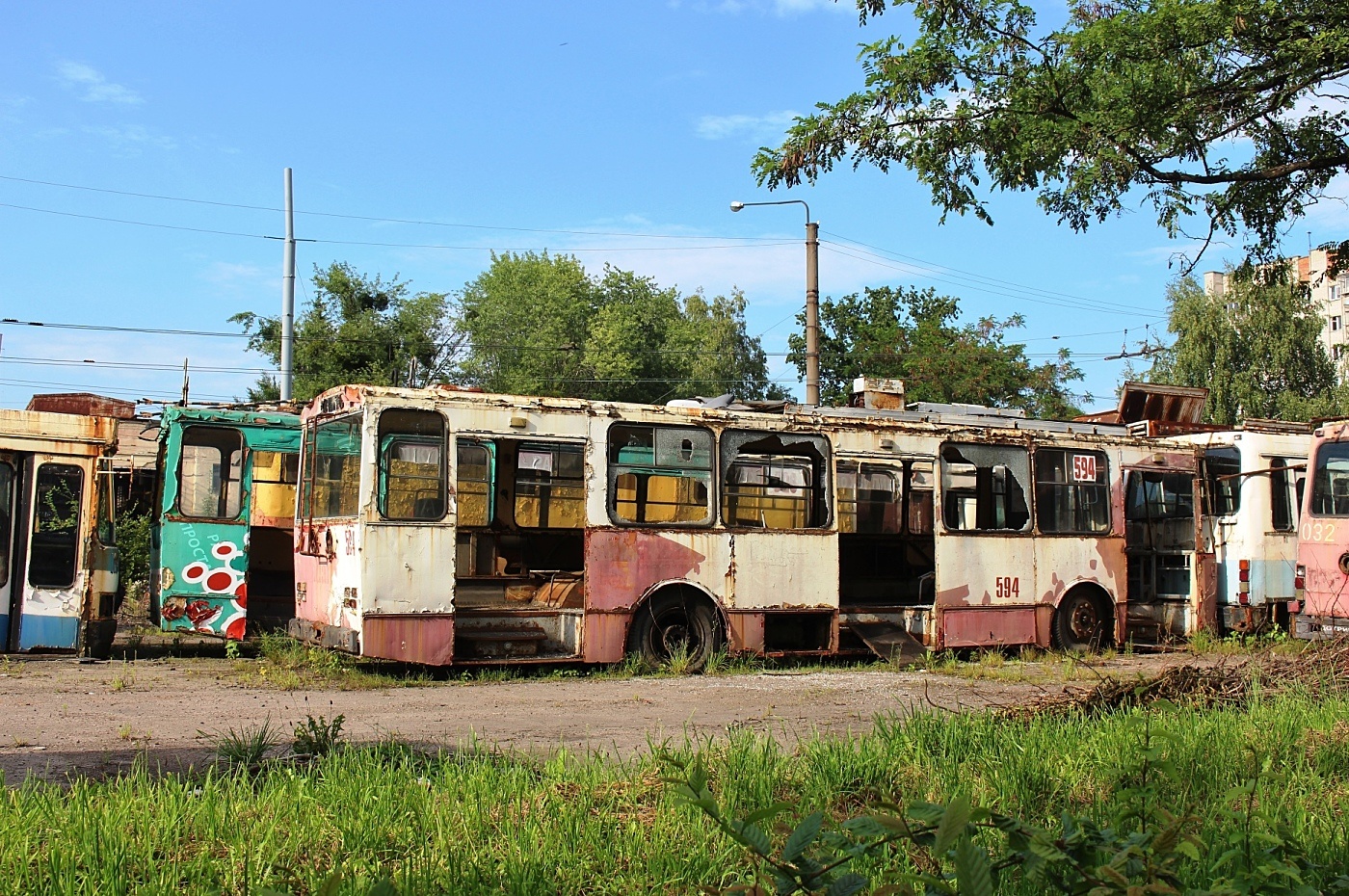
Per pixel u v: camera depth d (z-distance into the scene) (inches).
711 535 583.2
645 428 574.6
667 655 569.3
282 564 631.8
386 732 368.8
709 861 212.2
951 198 520.4
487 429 537.3
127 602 828.6
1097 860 154.0
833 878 143.0
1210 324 1797.5
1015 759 292.7
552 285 2551.7
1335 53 452.8
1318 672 451.8
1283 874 157.9
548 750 345.1
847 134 524.1
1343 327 2684.5
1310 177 522.9
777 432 606.5
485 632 533.6
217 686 473.1
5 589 544.7
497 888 195.6
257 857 205.0
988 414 791.1
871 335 2148.1
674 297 2824.8
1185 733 325.1
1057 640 677.3
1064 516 685.3
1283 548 756.0
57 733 355.3
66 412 623.2
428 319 2242.9
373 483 512.1
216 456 610.9
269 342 1962.4
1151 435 773.3
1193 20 454.3
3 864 197.0
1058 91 485.1
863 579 713.6
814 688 503.8
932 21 506.9
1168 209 498.9
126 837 211.9
